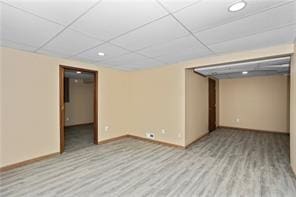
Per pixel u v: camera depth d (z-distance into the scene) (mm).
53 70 3730
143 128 5191
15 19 1953
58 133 3832
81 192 2311
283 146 4559
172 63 4402
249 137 5586
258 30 2307
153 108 4953
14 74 3123
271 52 3016
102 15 1872
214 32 2363
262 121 6453
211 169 3064
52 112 3715
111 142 4934
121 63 4398
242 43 2832
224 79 7230
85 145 4613
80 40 2654
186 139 4379
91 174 2855
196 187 2449
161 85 4770
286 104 6027
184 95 4305
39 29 2236
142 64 4523
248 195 2250
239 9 1764
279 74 5965
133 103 5480
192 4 1667
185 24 2105
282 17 1936
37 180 2635
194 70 4809
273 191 2344
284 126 6059
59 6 1683
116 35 2445
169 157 3697
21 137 3205
